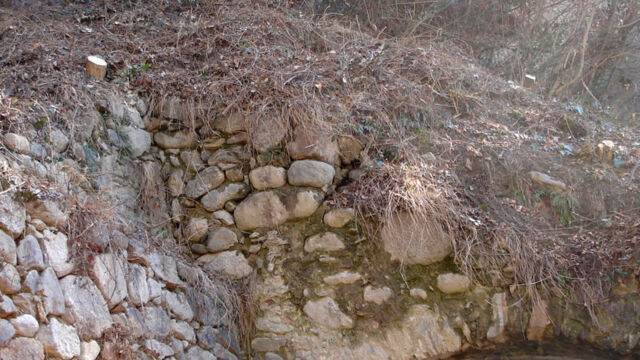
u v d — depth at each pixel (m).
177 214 3.80
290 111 3.79
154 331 2.93
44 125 2.96
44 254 2.43
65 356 2.32
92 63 3.62
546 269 3.56
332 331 3.55
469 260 3.57
